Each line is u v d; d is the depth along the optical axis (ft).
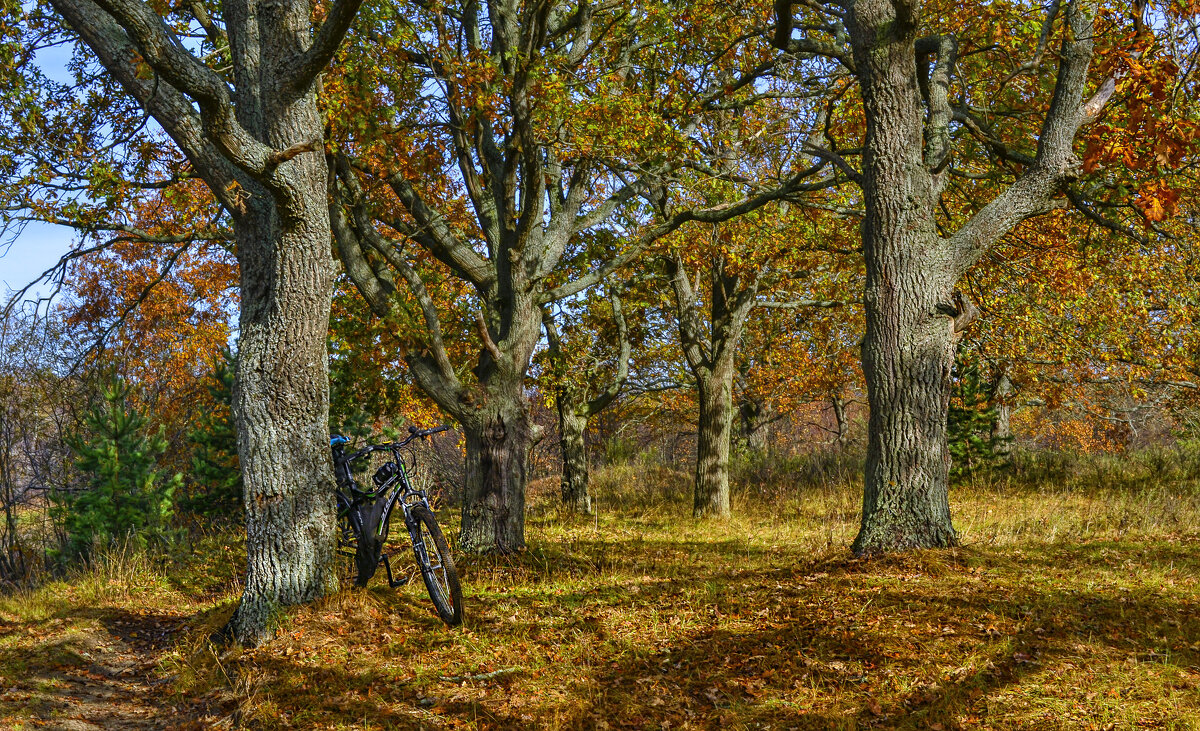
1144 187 26.61
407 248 41.37
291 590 20.44
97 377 53.11
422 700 16.07
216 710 16.22
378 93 31.37
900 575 23.02
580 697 16.02
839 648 17.76
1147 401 63.31
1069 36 27.09
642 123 31.94
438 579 21.57
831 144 32.86
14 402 72.54
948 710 14.60
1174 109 26.09
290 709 15.80
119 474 53.62
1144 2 25.38
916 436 26.27
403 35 29.91
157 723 15.81
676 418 90.89
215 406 65.26
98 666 19.58
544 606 22.68
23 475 80.79
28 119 30.42
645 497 66.23
